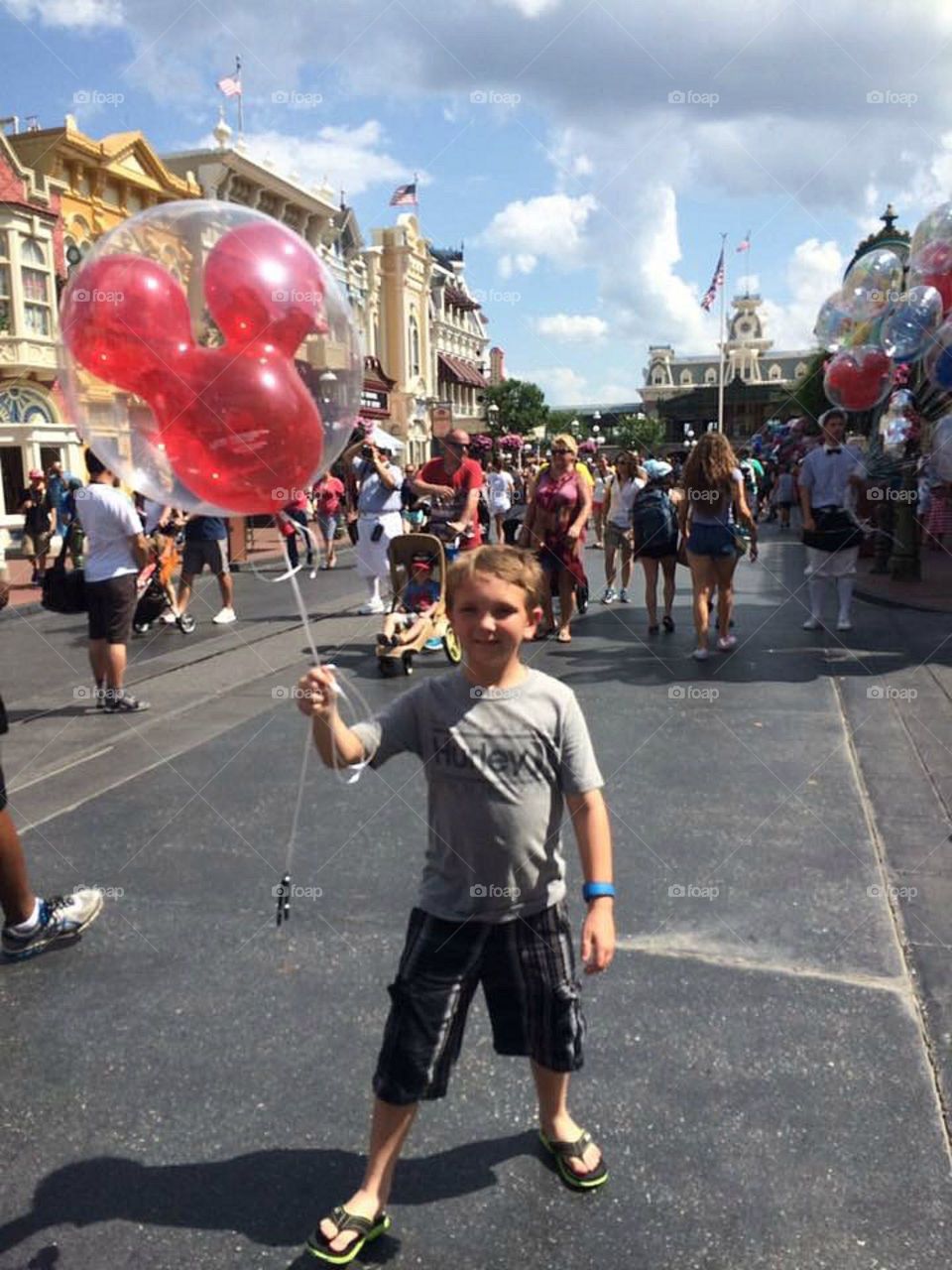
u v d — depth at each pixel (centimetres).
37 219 2066
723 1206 209
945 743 514
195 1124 235
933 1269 192
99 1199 213
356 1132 232
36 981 297
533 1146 228
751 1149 224
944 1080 246
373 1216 199
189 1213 209
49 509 1484
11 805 448
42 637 958
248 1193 214
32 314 2089
